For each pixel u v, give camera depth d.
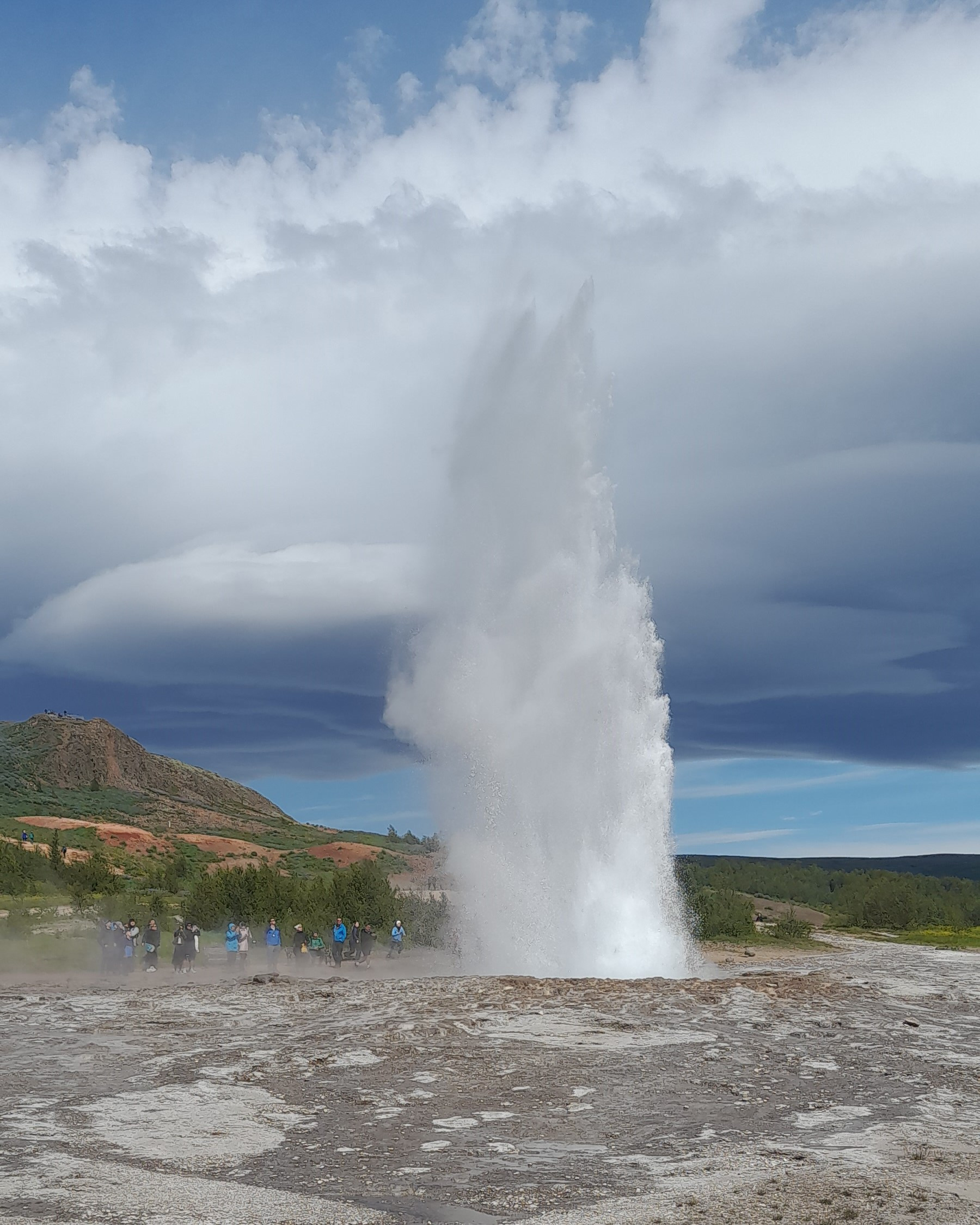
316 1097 14.70
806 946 59.94
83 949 42.03
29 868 66.38
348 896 48.41
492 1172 11.11
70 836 105.00
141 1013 23.20
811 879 152.25
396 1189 10.49
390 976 33.66
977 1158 11.66
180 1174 10.91
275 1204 9.87
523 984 24.12
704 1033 19.41
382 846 141.75
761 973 30.64
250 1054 17.77
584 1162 11.52
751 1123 13.31
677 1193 10.17
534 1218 9.45
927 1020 22.19
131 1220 9.18
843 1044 18.86
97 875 66.75
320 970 36.56
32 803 136.75
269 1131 12.85
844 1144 12.21
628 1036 19.05
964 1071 16.83
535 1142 12.41
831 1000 24.05
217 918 49.06
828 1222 9.08
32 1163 11.17
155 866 95.56
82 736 183.62
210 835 137.75
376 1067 16.62
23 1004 25.02
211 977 34.06
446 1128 13.05
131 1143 12.17
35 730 185.62
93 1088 15.30
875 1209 9.49
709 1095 14.88
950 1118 13.70
